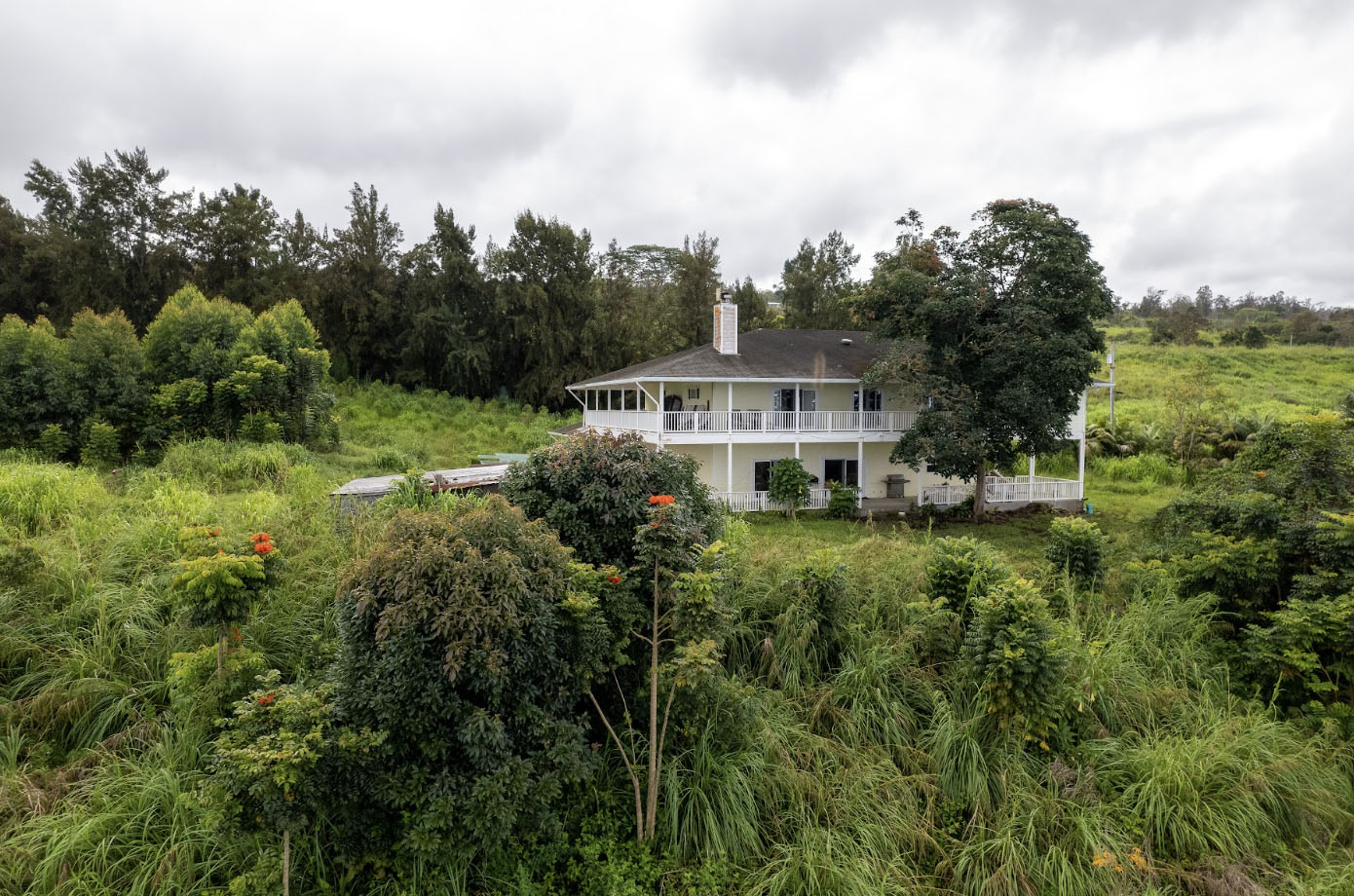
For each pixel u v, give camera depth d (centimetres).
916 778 625
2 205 3384
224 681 538
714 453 2223
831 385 2344
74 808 493
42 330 1756
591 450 623
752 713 602
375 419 3158
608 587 531
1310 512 823
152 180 3341
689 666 496
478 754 435
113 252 3212
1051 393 1850
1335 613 695
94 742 575
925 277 1920
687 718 584
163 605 706
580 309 4062
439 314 3747
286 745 380
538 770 471
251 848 477
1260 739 663
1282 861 568
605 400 3428
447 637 426
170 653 640
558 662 490
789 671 747
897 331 2028
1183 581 910
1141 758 636
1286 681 745
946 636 790
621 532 589
